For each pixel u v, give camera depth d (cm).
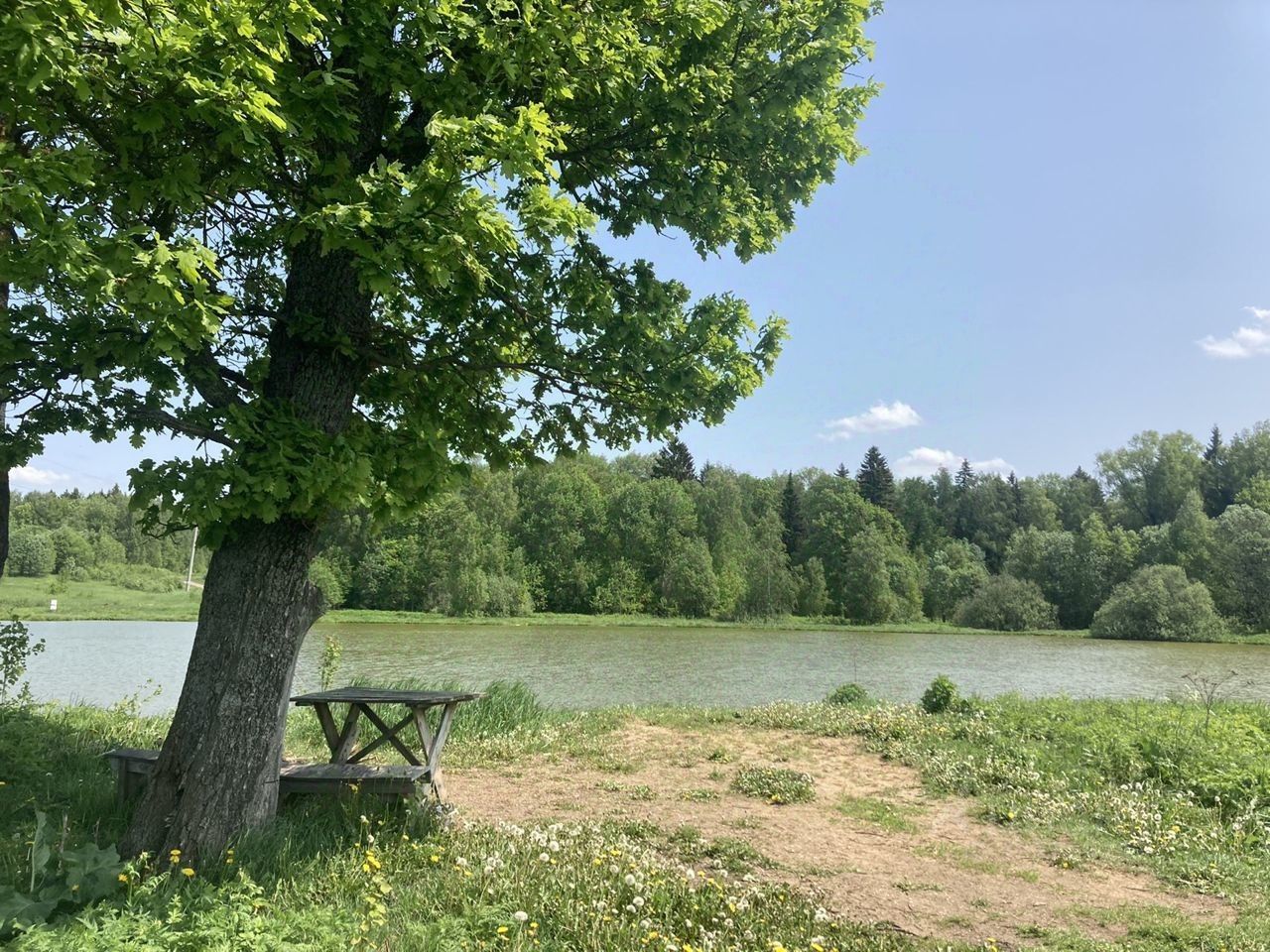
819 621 7650
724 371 697
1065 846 741
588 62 563
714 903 514
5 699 954
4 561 625
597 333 698
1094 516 8375
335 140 482
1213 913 593
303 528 538
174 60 386
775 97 699
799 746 1171
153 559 9419
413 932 400
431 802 642
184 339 392
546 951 408
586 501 8150
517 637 4806
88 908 377
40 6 332
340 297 569
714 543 8112
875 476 10056
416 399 661
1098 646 5359
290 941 372
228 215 568
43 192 377
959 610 7531
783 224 844
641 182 742
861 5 695
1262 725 1238
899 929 544
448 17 495
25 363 495
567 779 948
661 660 3322
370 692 741
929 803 884
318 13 399
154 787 509
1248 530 6950
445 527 7144
